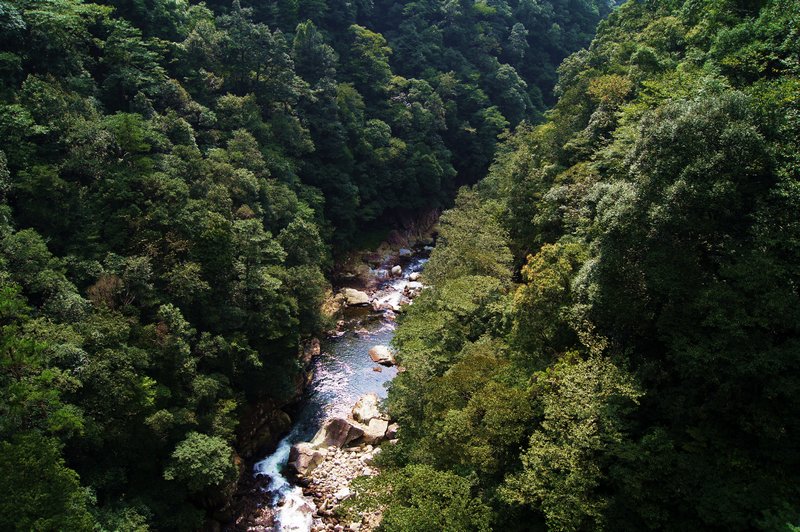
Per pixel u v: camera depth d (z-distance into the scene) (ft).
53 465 61.11
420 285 192.85
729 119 61.00
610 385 61.05
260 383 111.86
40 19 115.14
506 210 151.02
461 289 107.34
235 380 107.65
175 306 97.25
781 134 62.44
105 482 74.23
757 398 55.06
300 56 211.41
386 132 229.45
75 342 75.97
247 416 108.88
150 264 96.63
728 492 51.52
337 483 99.45
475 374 77.87
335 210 199.41
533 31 357.20
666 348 66.90
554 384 66.64
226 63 181.27
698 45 116.47
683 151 62.13
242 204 135.95
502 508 62.80
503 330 95.61
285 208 152.46
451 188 273.95
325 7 247.09
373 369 140.26
